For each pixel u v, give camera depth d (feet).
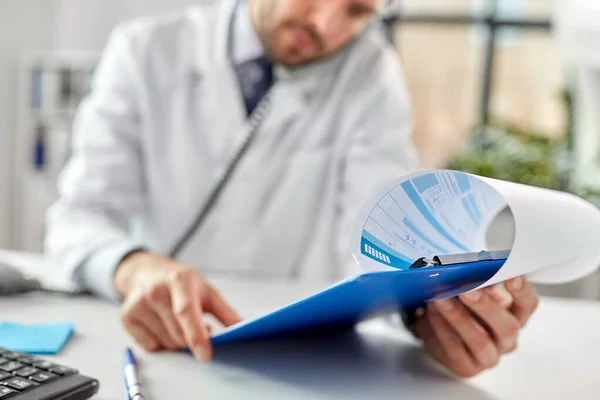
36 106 10.44
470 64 11.23
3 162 10.89
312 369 1.72
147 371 1.65
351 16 3.31
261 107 3.68
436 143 11.28
